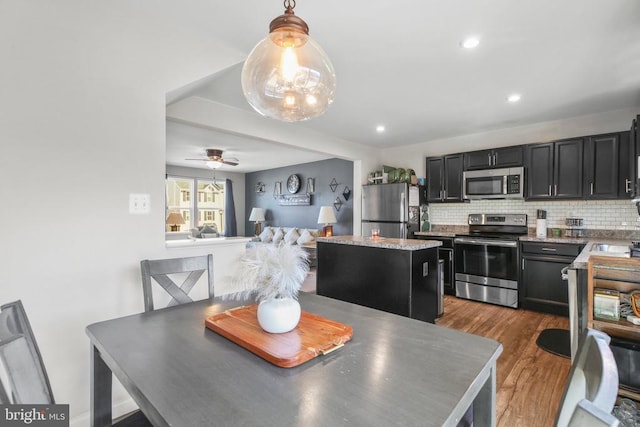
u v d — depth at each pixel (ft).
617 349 6.05
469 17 6.31
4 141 4.94
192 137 15.84
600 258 6.27
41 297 5.25
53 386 5.38
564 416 2.17
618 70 8.54
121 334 4.06
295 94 5.71
